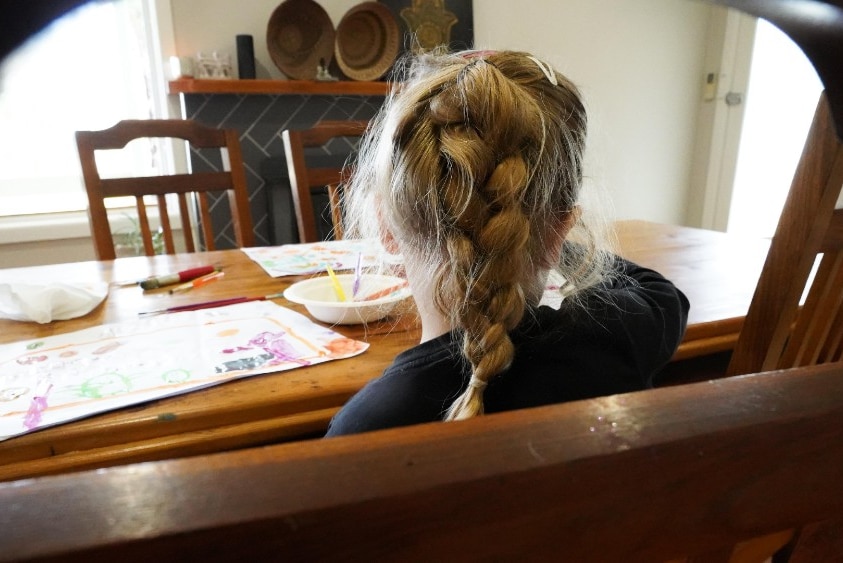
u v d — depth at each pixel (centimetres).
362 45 245
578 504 21
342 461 19
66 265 115
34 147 223
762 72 300
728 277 104
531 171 45
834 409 24
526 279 48
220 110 225
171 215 227
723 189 325
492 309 43
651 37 306
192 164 225
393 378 46
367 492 18
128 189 135
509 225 43
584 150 53
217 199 231
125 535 17
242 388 61
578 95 52
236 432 57
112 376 63
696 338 80
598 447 21
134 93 228
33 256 218
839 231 64
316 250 128
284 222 239
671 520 23
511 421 21
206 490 18
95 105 223
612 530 22
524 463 20
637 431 21
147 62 223
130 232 223
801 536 31
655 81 314
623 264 74
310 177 150
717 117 317
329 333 77
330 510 18
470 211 43
